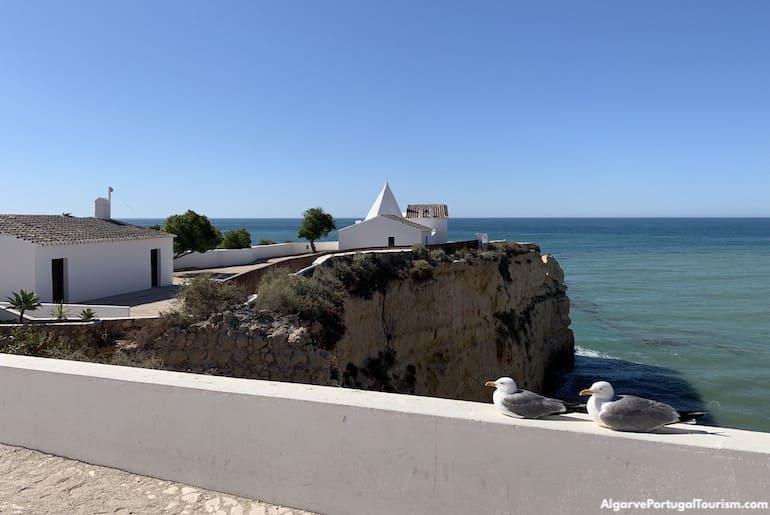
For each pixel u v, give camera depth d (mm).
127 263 29422
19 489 5184
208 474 5055
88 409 5574
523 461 3963
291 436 4711
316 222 56125
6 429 6031
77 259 26000
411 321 25625
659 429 3838
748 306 60688
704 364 39125
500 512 4039
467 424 4125
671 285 77625
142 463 5340
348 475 4520
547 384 36844
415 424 4289
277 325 16938
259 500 4852
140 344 16234
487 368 30406
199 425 5082
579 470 3811
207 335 16406
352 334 21453
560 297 43156
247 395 4867
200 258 44250
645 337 47844
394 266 26141
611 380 36812
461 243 36344
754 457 3363
